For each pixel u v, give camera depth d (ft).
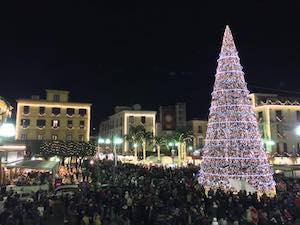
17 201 54.44
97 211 51.11
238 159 78.89
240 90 83.20
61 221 52.80
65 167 151.84
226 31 87.76
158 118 287.48
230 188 76.23
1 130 79.20
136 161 220.23
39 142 166.20
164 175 105.60
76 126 216.54
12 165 84.79
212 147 82.94
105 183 95.35
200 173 85.61
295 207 57.47
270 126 184.44
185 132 202.39
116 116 271.49
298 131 104.22
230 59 85.35
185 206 55.47
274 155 177.68
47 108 213.46
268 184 77.46
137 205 55.16
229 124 81.35
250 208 51.55
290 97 204.33
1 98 88.38
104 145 279.49
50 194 71.05
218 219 54.70
